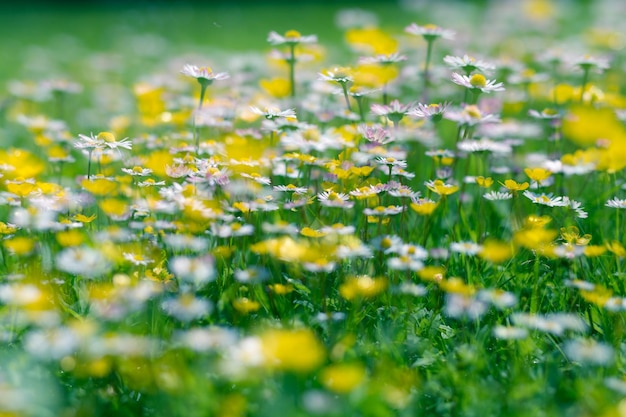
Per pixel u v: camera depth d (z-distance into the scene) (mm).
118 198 931
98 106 1280
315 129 931
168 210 856
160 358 788
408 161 964
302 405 775
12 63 1859
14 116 1203
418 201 865
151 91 1036
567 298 851
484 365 802
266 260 859
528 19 2004
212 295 839
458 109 916
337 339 808
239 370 765
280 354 743
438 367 801
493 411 777
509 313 841
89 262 807
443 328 830
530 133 1015
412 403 783
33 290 785
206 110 981
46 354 769
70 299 842
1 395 753
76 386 793
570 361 811
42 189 877
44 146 1034
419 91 1164
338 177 885
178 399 770
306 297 848
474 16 2389
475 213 927
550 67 1219
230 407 763
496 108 1044
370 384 779
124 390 792
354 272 859
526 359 809
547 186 931
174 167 877
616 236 893
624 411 766
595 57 1006
